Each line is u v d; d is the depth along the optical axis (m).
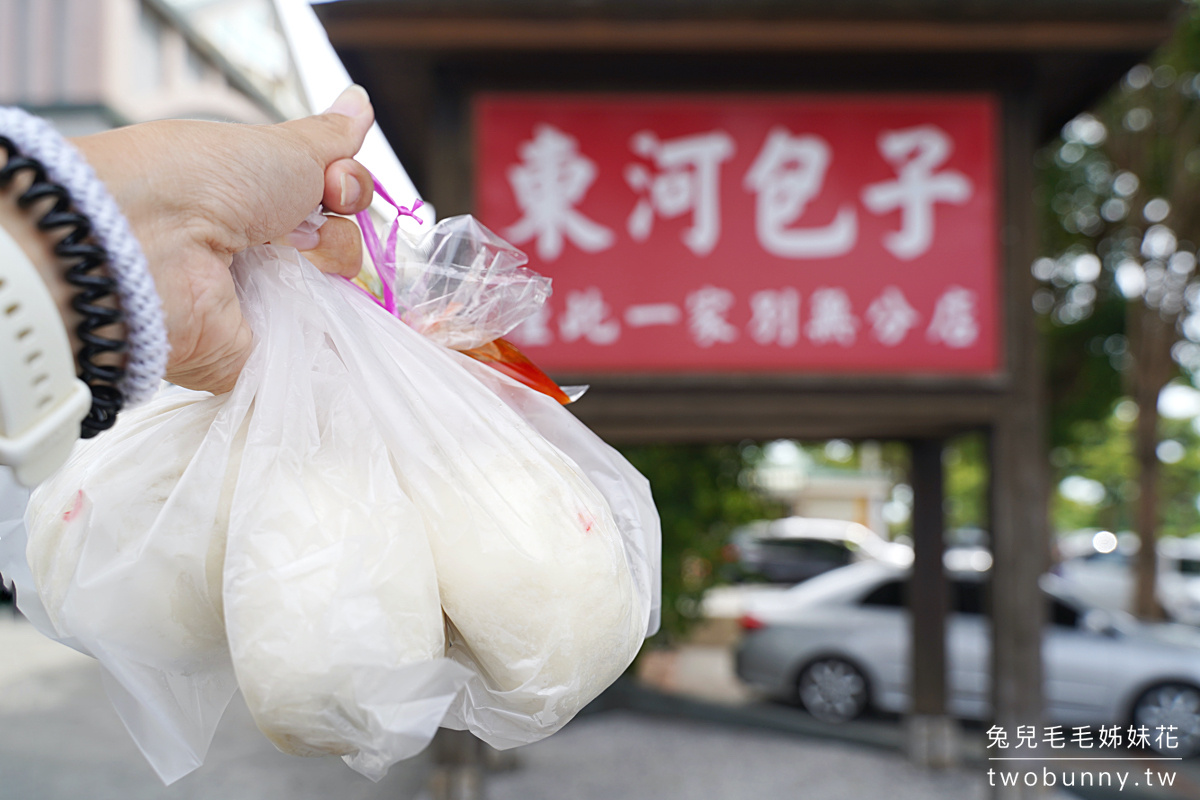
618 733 5.79
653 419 3.53
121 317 0.51
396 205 0.87
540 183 3.42
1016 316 3.41
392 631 0.61
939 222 3.42
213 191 0.58
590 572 0.70
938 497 5.14
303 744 0.60
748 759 5.21
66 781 4.62
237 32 7.64
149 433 0.71
